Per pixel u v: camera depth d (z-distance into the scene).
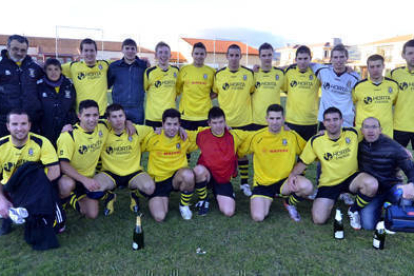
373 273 2.75
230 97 5.10
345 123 4.76
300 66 4.97
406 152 3.52
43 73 4.43
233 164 4.08
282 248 3.15
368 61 4.42
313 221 3.75
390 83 4.48
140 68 5.12
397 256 3.02
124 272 2.76
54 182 3.57
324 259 2.96
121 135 3.95
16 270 2.78
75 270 2.78
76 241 3.28
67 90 4.50
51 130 4.46
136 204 4.00
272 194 4.01
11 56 4.16
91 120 3.63
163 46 5.00
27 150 3.38
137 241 3.09
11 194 3.21
